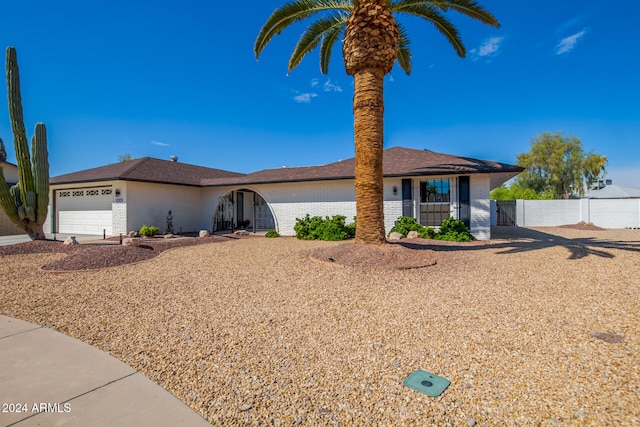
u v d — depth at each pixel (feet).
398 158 58.54
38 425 8.83
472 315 16.34
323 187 58.03
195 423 8.96
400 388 10.43
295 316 16.85
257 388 10.61
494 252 33.88
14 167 83.05
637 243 40.34
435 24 37.81
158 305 19.08
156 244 41.22
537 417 8.95
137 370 11.80
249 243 46.16
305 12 34.96
